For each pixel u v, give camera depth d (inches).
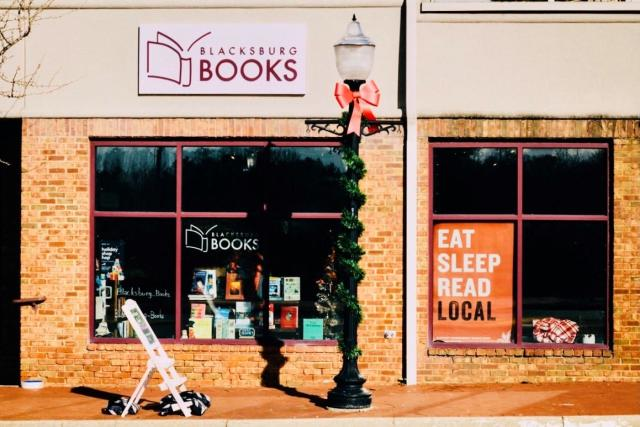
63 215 581.9
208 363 578.6
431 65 575.2
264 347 577.9
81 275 581.3
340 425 471.2
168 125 579.8
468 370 573.9
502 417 472.7
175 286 584.1
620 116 572.7
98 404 523.8
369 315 575.5
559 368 573.9
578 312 578.9
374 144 576.7
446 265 581.3
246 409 504.1
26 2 577.0
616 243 573.3
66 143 581.9
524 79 575.2
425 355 574.9
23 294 582.9
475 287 580.4
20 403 527.2
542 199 579.2
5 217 639.1
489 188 579.8
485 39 575.2
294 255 583.8
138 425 472.7
